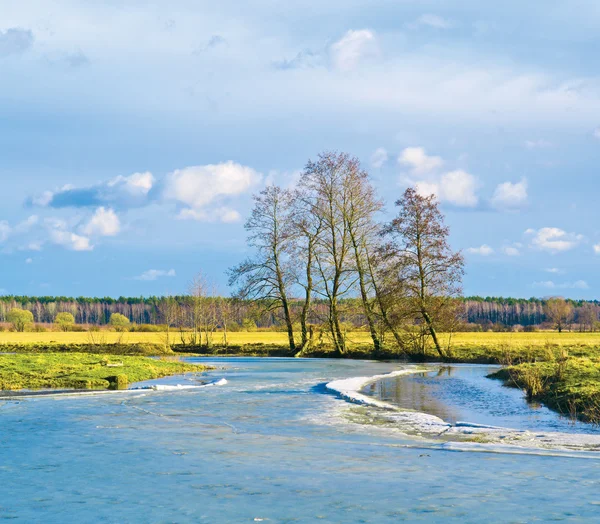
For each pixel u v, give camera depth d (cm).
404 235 4897
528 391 2284
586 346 4578
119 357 3703
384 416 1742
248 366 3984
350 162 5422
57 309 17362
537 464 1138
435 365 4256
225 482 1012
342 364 4253
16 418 1703
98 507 881
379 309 5294
